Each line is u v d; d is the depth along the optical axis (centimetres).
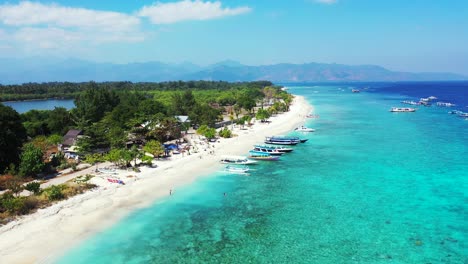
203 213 5519
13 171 6788
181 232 4872
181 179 7250
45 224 4994
